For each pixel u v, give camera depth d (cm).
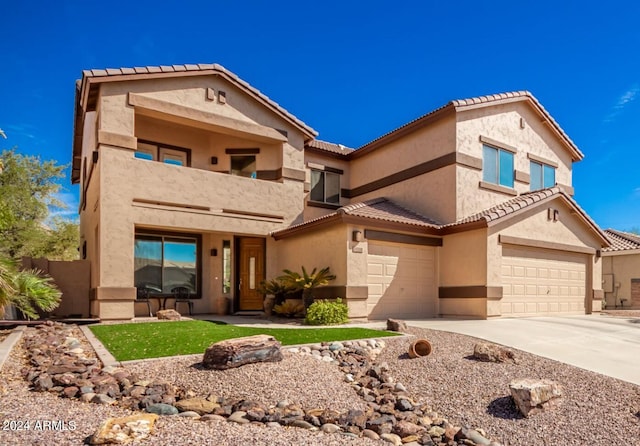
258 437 526
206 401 634
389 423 614
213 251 1814
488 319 1506
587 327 1282
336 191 2172
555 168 2131
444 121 1761
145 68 1508
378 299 1541
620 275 2380
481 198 1767
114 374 705
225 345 757
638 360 873
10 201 2745
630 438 565
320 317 1330
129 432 501
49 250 3177
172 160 1802
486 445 563
